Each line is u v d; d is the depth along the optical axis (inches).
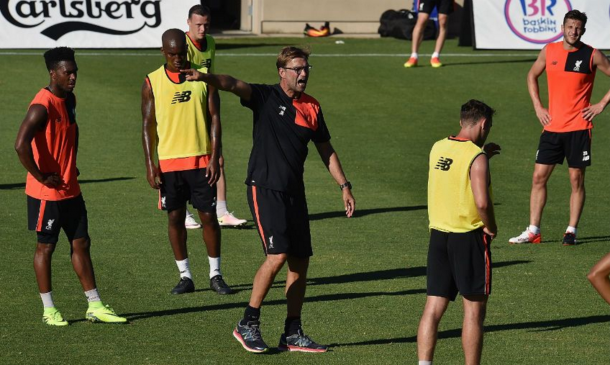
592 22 2928.2
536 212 1328.7
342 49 3065.9
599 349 900.6
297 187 868.6
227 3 3853.3
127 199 1525.6
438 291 792.9
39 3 2768.2
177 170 1039.6
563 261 1237.7
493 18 3004.4
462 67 2787.9
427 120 2217.0
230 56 2837.1
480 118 796.6
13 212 1423.5
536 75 1339.8
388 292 1079.0
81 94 2330.2
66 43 2800.2
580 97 1305.4
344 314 996.6
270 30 3459.6
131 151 1887.3
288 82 862.5
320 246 1282.0
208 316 981.2
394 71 2719.0
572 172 1312.7
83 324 946.1
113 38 2824.8
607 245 1325.0
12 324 939.3
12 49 2847.0
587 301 1059.3
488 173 767.1
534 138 2079.2
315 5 3462.1
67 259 1188.5
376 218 1444.4
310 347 879.1
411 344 904.3
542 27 2999.5
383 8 3494.1
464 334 787.4
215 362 847.7
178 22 2856.8
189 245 1283.2
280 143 862.5
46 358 848.3
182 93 1037.2
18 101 2255.2
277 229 853.2
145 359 850.8
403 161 1856.5
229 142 1973.4
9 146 1887.3
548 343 918.4
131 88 2415.1
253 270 1166.3
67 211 926.4
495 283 1129.4
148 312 990.4
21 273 1118.4
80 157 1827.0
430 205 800.9
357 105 2343.8
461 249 778.2
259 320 950.4
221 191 1390.3
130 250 1235.2
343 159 1863.9
